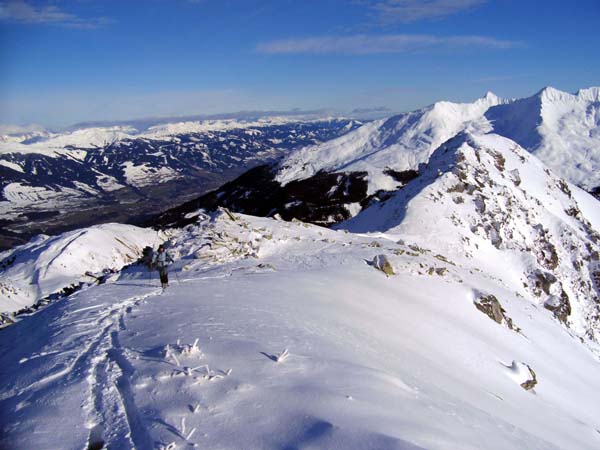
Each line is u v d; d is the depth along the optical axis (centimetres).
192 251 2950
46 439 790
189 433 786
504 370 2336
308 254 3219
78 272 6969
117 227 8994
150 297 1831
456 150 7638
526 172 8488
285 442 756
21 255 7619
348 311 2038
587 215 9056
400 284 2881
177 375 1002
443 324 2548
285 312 1684
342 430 781
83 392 957
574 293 6481
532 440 1227
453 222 6125
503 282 5506
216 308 1591
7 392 989
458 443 869
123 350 1175
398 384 1155
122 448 761
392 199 7650
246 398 906
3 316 2434
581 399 2725
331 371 1087
